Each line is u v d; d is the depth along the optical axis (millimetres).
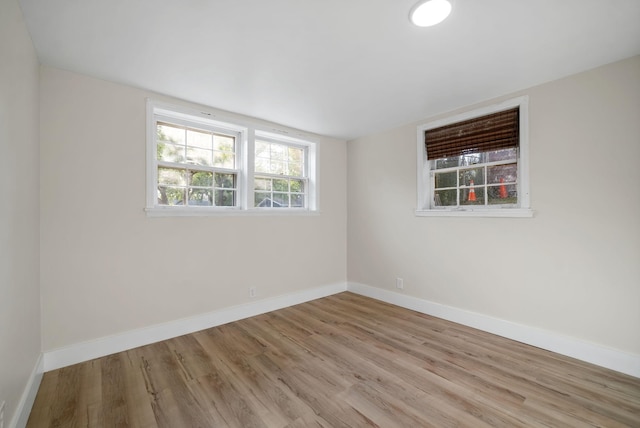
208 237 2836
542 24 1620
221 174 3031
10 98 1368
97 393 1780
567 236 2242
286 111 2969
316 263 3797
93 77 2225
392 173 3549
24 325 1591
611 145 2047
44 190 2025
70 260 2127
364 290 3908
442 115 3043
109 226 2295
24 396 1542
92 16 1538
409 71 2160
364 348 2377
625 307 1997
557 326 2289
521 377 1943
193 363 2143
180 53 1913
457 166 3018
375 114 3061
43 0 1412
